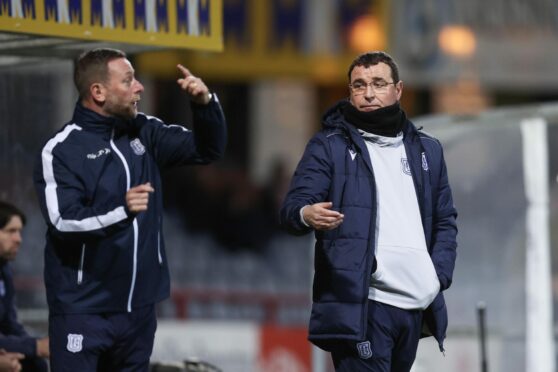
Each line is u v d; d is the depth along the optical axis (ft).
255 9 139.23
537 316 91.97
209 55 136.98
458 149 90.99
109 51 48.11
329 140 48.57
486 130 90.58
